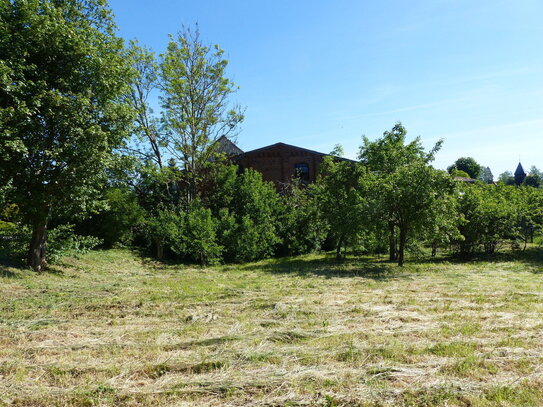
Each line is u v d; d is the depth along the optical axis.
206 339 5.72
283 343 5.60
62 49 11.93
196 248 18.77
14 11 11.34
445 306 7.84
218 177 24.02
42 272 13.01
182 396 3.92
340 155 22.25
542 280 11.88
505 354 4.95
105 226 19.97
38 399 3.85
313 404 3.70
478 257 18.88
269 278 13.39
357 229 16.97
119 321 6.98
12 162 11.56
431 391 3.89
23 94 10.95
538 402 3.65
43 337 5.93
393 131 19.23
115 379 4.33
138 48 24.00
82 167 11.96
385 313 7.29
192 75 24.89
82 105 11.73
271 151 33.16
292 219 23.00
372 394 3.85
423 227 15.52
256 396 3.89
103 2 13.62
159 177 22.67
